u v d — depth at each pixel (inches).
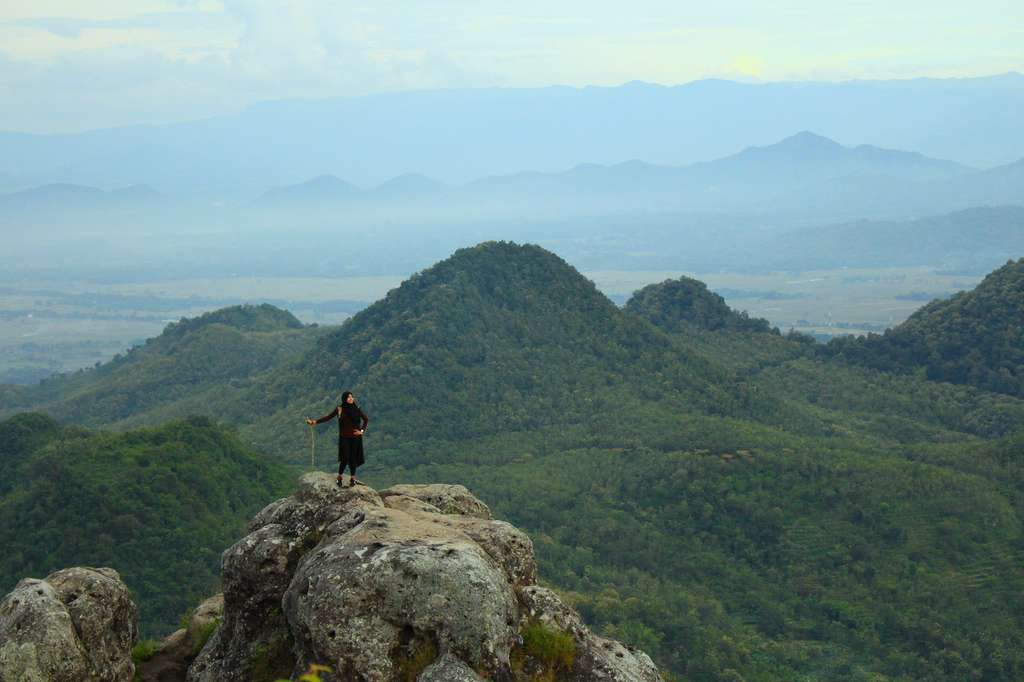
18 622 700.7
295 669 691.4
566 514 3971.5
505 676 652.7
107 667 753.6
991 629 2999.5
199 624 951.6
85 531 2965.1
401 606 661.9
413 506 876.0
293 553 797.2
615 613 3038.9
